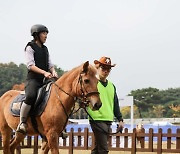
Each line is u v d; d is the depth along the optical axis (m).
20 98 9.78
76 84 8.59
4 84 121.44
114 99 9.77
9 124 10.05
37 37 9.51
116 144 15.77
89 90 8.37
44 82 9.34
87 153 20.59
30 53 9.32
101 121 9.41
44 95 9.05
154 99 134.62
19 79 125.62
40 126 9.07
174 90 140.88
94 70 8.52
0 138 16.08
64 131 9.44
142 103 133.25
